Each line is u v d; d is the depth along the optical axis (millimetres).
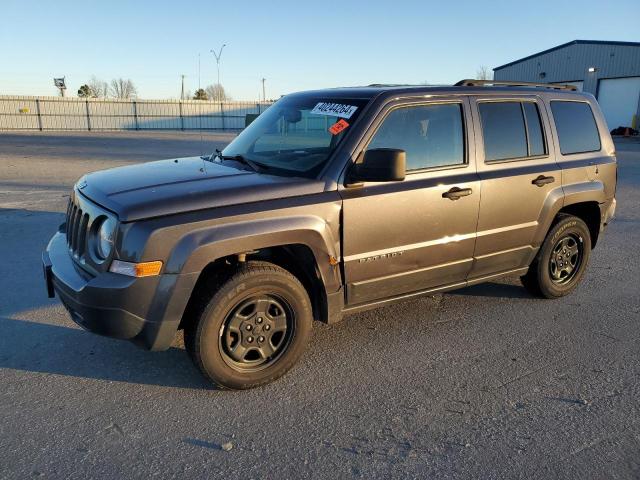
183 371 3812
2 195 10656
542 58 45438
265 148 4258
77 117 47625
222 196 3316
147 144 26172
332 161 3688
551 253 5113
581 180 5102
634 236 8086
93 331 3273
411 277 4105
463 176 4246
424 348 4246
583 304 5234
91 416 3262
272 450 2977
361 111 3850
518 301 5285
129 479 2725
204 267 3246
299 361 4004
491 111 4508
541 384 3725
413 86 4266
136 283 3080
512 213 4562
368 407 3414
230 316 3428
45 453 2904
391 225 3855
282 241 3424
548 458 2939
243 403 3439
